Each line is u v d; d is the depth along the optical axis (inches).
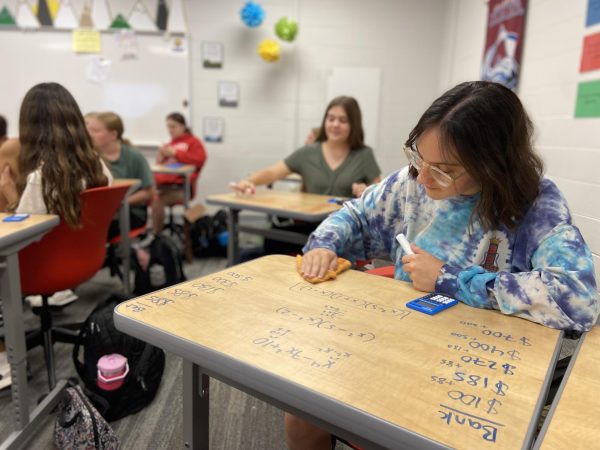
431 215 41.2
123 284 113.1
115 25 183.8
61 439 55.2
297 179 150.3
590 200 73.9
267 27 192.7
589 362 26.6
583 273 30.4
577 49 81.7
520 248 35.9
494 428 19.6
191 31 189.0
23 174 64.7
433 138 32.5
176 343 27.8
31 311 99.3
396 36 196.9
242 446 58.3
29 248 61.1
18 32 180.5
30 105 64.1
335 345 26.9
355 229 46.6
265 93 197.5
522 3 106.3
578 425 20.4
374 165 105.4
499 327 30.0
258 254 108.1
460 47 170.7
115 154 118.6
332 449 43.6
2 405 65.7
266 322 30.0
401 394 22.1
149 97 190.9
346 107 100.3
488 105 32.0
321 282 38.2
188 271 133.0
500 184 33.1
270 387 23.7
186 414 33.0
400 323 30.3
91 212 67.0
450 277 34.9
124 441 58.7
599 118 72.8
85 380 63.9
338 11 193.8
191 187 170.1
